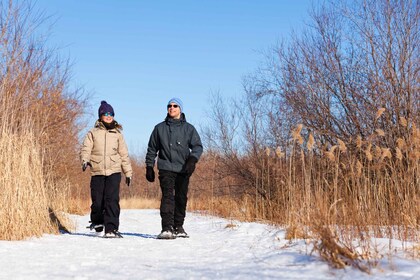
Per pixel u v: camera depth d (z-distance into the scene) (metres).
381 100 10.38
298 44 12.65
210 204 14.52
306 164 9.05
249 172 14.09
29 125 7.15
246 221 10.29
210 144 15.09
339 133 11.64
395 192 6.31
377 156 6.06
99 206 7.58
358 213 5.23
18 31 9.43
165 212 6.96
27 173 6.68
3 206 6.24
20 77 8.45
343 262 3.79
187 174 7.24
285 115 13.04
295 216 5.92
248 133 14.12
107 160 7.41
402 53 10.33
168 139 7.11
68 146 14.05
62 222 8.14
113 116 7.64
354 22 11.14
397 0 10.49
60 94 13.03
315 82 12.07
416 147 5.98
